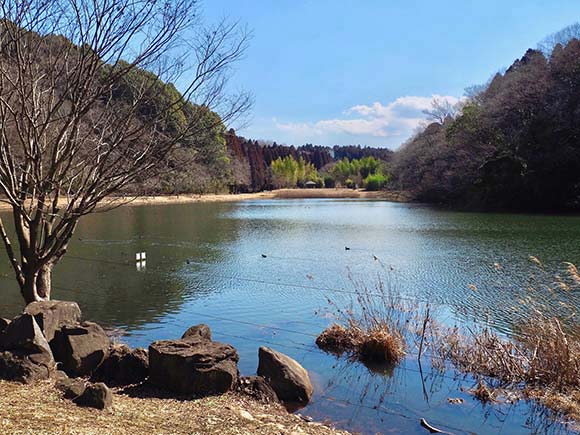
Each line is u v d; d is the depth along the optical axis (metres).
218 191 71.19
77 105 6.00
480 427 4.86
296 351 7.10
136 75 6.61
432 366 6.42
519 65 55.41
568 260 14.46
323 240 20.70
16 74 6.39
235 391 5.21
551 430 4.79
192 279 12.62
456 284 11.58
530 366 5.89
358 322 7.92
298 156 131.25
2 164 6.16
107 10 5.78
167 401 4.75
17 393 4.11
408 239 20.48
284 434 4.19
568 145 35.66
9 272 13.13
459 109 62.22
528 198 36.78
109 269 14.12
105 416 3.89
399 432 4.76
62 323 5.82
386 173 85.56
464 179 42.47
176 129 6.80
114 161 6.61
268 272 13.59
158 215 36.09
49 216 6.71
